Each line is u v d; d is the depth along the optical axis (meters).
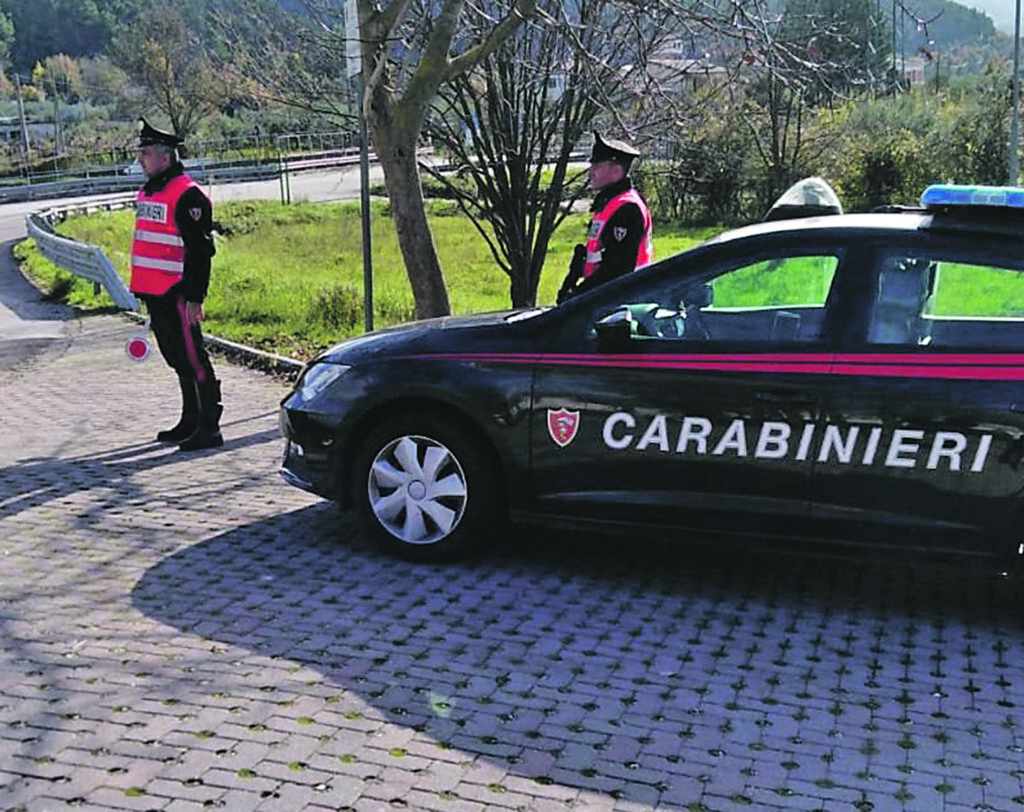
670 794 3.34
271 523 5.88
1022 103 29.20
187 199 7.12
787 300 4.66
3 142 74.31
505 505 5.14
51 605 4.74
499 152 9.68
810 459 4.51
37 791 3.30
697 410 4.65
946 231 4.50
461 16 8.52
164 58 55.28
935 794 3.36
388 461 5.26
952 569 4.45
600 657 4.27
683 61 9.26
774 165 27.77
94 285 17.48
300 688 3.98
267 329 12.96
